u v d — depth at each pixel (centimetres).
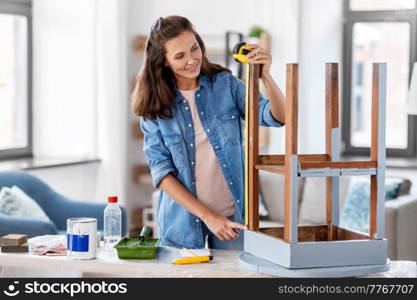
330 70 225
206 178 257
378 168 210
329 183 229
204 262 224
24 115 600
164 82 251
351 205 480
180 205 259
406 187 500
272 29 614
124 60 588
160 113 252
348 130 644
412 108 477
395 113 630
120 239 245
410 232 473
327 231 230
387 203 458
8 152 581
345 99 643
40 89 602
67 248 234
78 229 229
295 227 204
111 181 590
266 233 224
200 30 632
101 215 446
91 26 586
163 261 227
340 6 625
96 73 590
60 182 576
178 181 255
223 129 257
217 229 239
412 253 478
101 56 587
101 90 589
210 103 257
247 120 225
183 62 243
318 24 610
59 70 596
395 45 625
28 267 232
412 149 623
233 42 625
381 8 625
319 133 616
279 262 209
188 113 255
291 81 201
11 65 590
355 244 208
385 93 209
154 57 247
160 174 254
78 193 588
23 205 429
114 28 582
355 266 208
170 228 261
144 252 229
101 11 584
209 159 257
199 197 257
